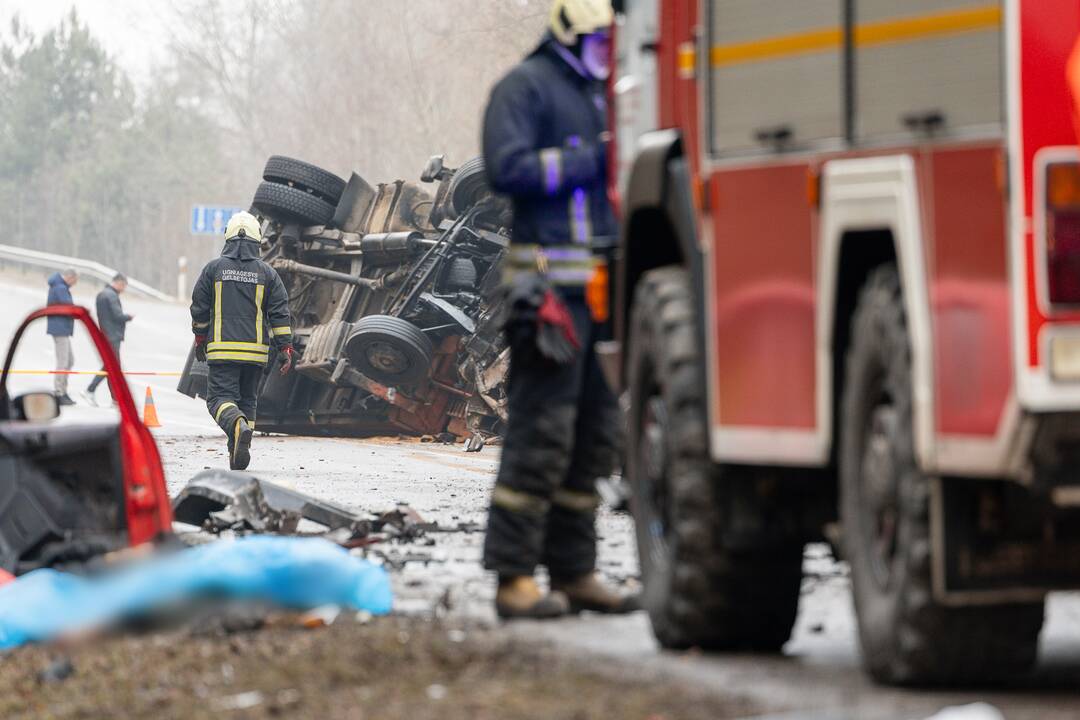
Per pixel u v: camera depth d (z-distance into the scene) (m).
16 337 18.08
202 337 36.41
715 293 12.04
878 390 10.88
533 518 14.93
